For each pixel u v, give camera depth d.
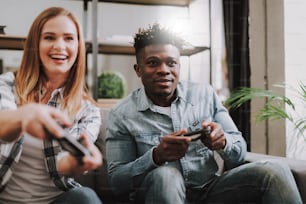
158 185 0.87
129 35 2.12
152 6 2.24
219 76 2.09
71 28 1.01
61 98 1.01
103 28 2.16
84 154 0.51
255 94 1.63
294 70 1.83
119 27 2.19
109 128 1.13
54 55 1.00
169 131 1.11
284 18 1.83
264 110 1.67
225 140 1.03
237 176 1.01
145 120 1.12
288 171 0.96
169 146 0.92
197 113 1.16
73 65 1.04
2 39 1.77
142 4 2.22
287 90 1.81
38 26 0.99
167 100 1.14
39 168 0.91
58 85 1.03
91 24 2.05
